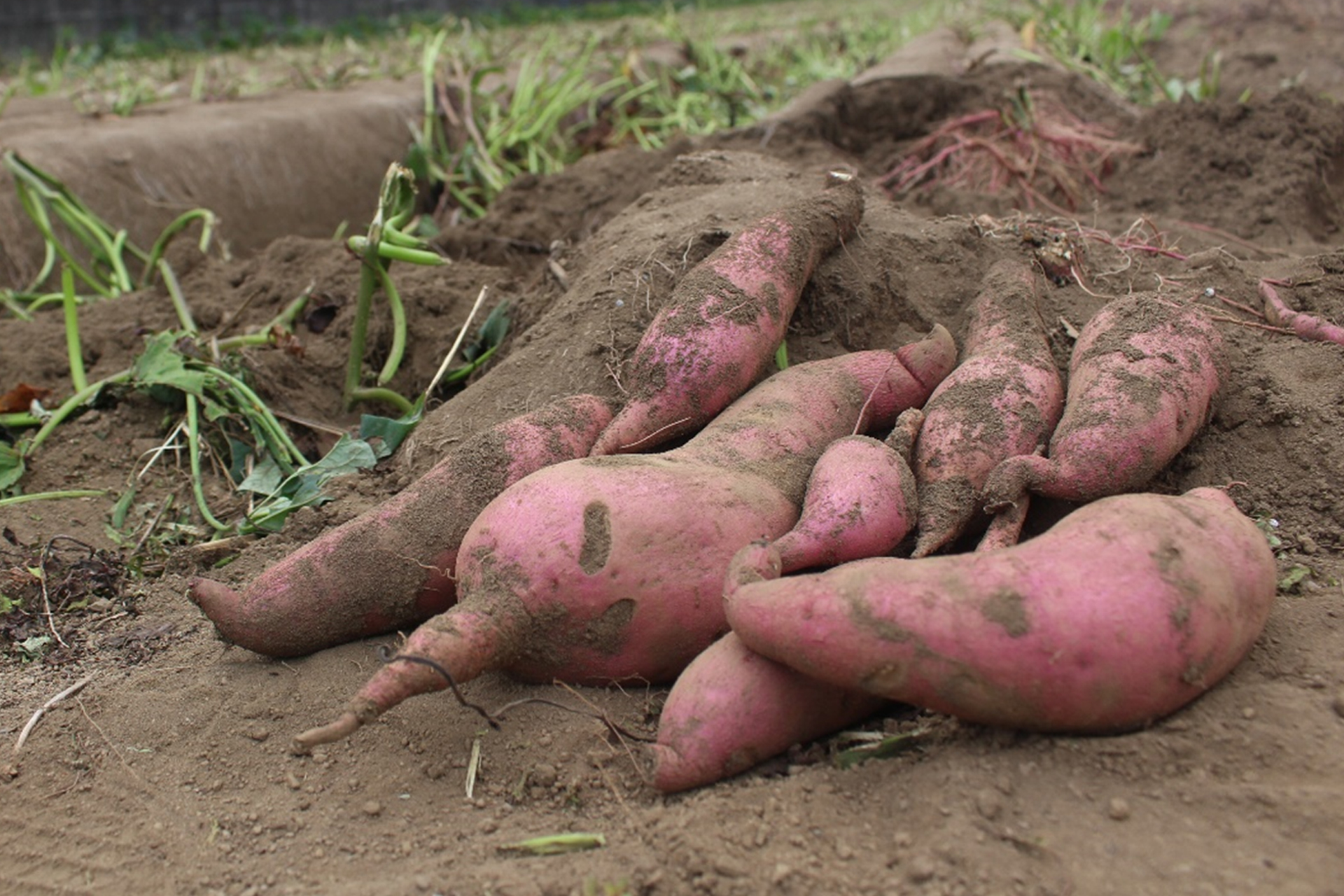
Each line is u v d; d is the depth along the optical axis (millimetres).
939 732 775
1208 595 754
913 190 1737
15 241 1660
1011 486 837
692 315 940
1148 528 763
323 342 1188
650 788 775
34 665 900
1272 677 783
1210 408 921
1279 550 878
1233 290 1040
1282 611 824
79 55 3254
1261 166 1560
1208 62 2184
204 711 845
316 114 2086
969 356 966
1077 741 754
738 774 775
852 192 1046
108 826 791
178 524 1025
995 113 1777
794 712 773
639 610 805
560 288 1107
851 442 875
